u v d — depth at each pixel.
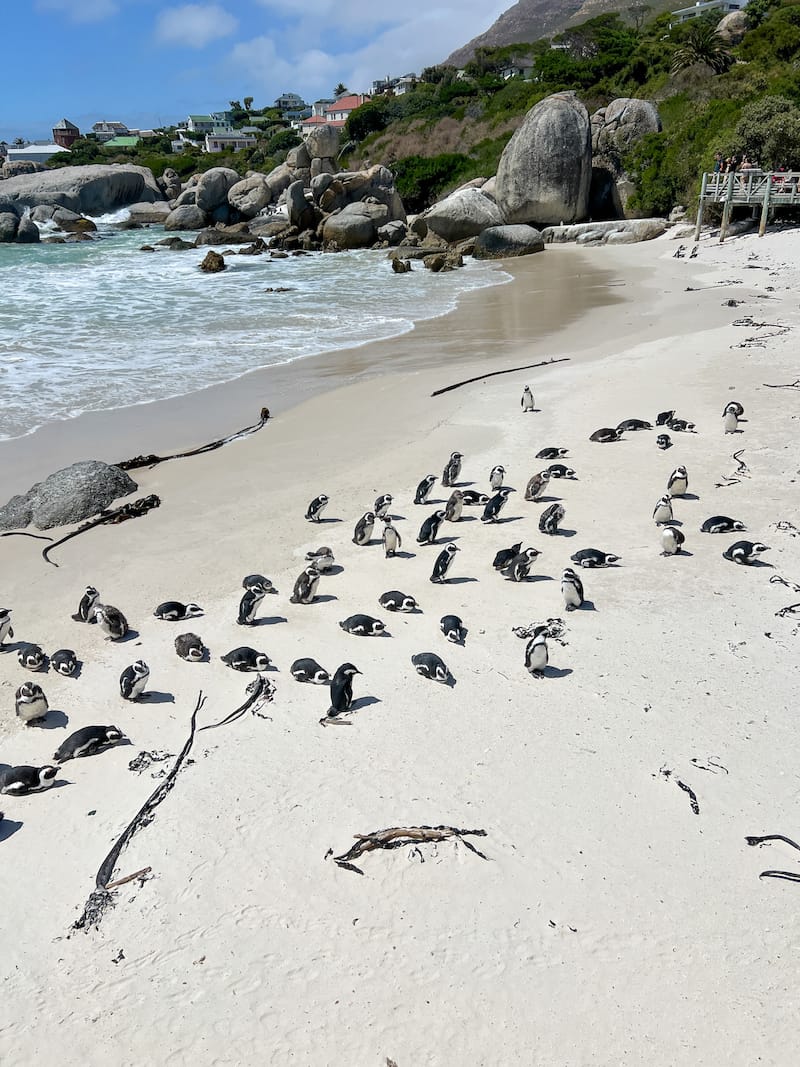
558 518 11.64
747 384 17.91
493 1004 5.39
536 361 21.55
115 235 66.62
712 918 5.87
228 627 9.74
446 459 14.81
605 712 7.94
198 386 19.89
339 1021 5.35
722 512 12.09
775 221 42.22
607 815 6.75
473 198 51.81
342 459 15.10
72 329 26.61
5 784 7.19
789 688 8.18
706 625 9.29
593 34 88.81
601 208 55.00
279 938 5.87
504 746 7.54
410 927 5.90
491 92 83.62
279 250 53.34
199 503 13.38
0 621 9.24
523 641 9.15
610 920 5.88
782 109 42.69
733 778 7.09
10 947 5.89
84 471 13.63
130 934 5.95
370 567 11.08
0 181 74.88
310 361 22.39
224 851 6.55
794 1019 5.23
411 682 8.52
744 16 75.31
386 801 6.96
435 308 30.80
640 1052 5.10
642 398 17.45
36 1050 5.26
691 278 33.75
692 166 48.88
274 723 8.01
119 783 7.33
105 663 9.12
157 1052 5.23
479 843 6.52
